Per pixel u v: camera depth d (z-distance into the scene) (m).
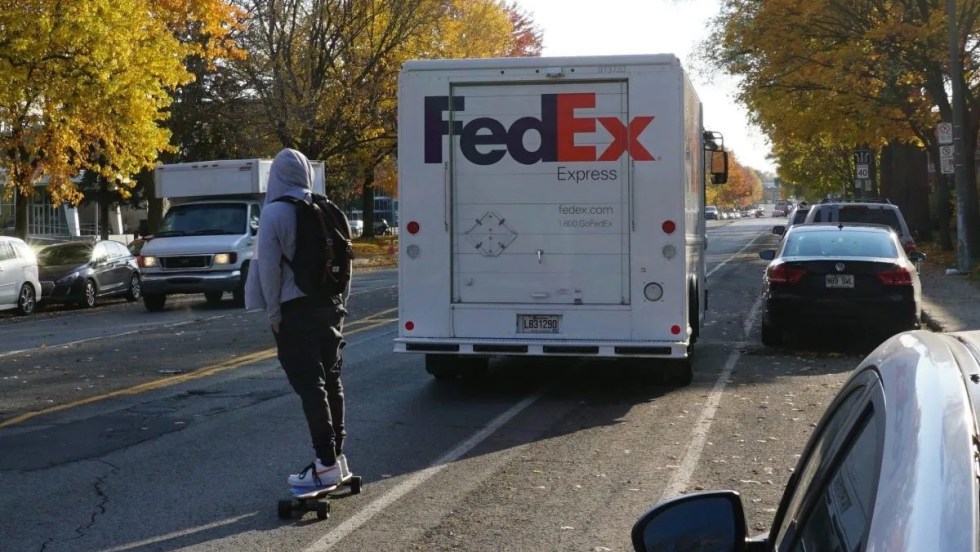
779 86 31.27
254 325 19.25
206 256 23.33
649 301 10.51
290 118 38.72
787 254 14.61
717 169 15.42
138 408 10.86
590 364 13.45
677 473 7.81
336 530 6.54
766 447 8.61
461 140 10.71
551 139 10.57
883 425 1.99
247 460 8.48
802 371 12.68
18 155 29.55
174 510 7.05
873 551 1.67
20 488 7.67
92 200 47.44
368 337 16.80
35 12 24.58
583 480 7.67
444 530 6.50
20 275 24.31
